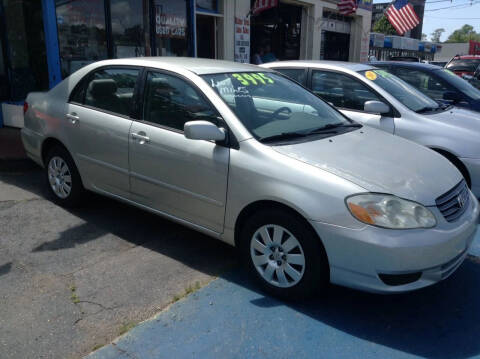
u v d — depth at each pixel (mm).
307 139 3510
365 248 2760
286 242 3104
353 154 3330
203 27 11781
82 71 4512
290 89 4258
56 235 4152
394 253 2715
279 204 3104
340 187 2879
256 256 3289
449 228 2920
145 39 9234
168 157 3639
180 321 2971
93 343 2730
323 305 3201
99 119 4164
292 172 3035
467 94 6715
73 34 7805
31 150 4969
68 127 4430
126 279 3459
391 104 5371
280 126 3621
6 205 4766
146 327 2896
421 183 3059
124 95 4078
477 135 4949
